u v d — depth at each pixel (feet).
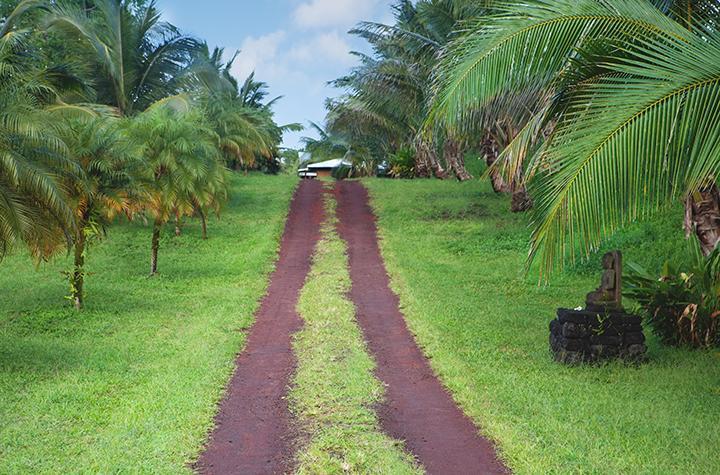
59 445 22.36
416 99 82.07
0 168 29.35
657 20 25.46
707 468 19.84
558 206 22.77
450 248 66.18
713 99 21.91
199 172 56.80
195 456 21.91
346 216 86.12
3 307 44.57
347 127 122.52
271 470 20.95
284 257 65.46
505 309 43.98
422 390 29.07
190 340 37.04
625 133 22.27
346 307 45.16
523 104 33.83
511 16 27.63
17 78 33.22
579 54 26.66
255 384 30.04
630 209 22.39
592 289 49.70
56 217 31.48
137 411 25.66
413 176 135.95
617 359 31.60
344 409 26.23
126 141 45.37
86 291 49.88
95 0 85.25
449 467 20.94
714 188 35.29
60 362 32.40
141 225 77.61
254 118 138.41
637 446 21.63
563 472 19.90
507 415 24.76
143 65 91.04
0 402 26.55
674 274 35.58
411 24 81.76
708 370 30.22
